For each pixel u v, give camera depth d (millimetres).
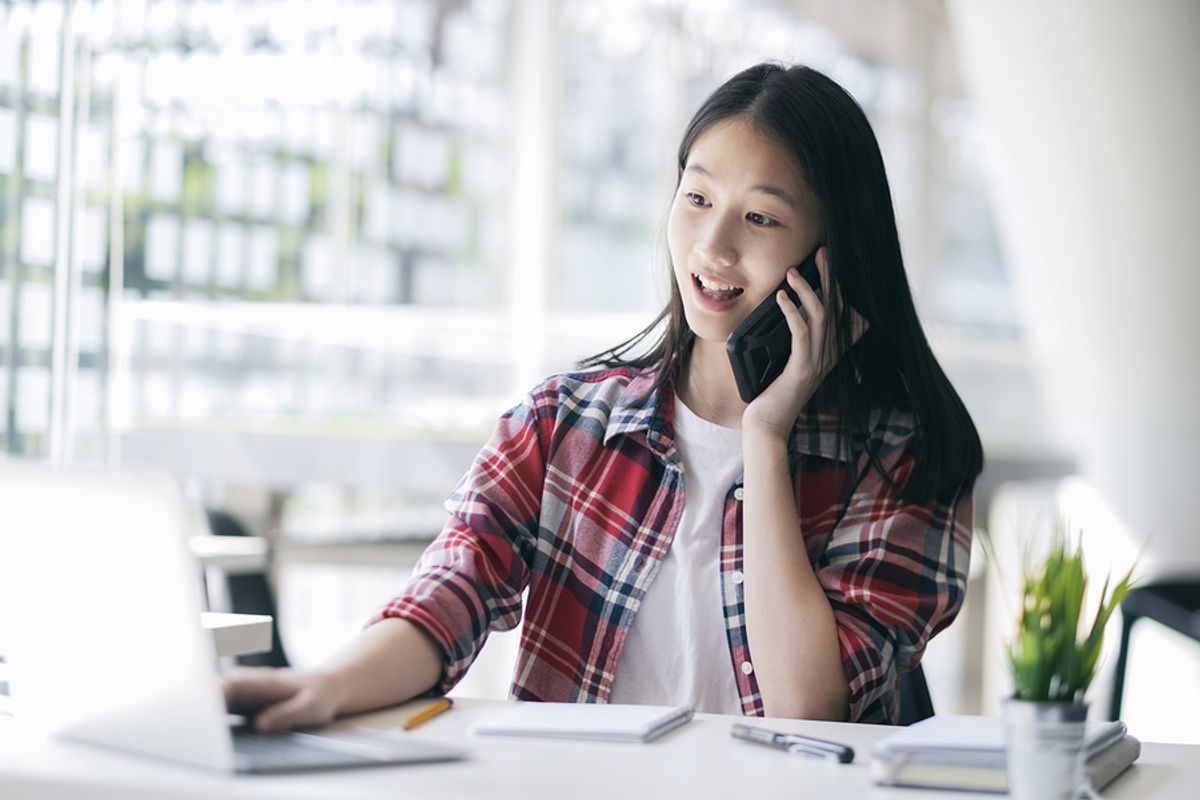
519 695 1521
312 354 3979
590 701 1516
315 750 1005
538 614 1547
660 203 6633
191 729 955
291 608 4473
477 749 1059
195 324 3600
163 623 959
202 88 3902
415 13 5395
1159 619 3072
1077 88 5809
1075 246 5934
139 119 3494
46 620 1040
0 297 2697
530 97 6074
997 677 4625
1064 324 5984
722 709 1502
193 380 3607
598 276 6418
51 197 2781
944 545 1528
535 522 1568
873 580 1481
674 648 1523
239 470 3504
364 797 891
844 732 1188
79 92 2824
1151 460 5766
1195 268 5777
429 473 3555
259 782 919
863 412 1602
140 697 983
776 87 1554
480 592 1405
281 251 4500
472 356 4391
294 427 3654
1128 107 5746
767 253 1536
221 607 3029
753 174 1530
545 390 1642
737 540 1532
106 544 984
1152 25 5676
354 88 4992
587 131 6320
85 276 2961
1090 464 5809
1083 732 903
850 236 1558
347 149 4945
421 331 4270
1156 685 4793
